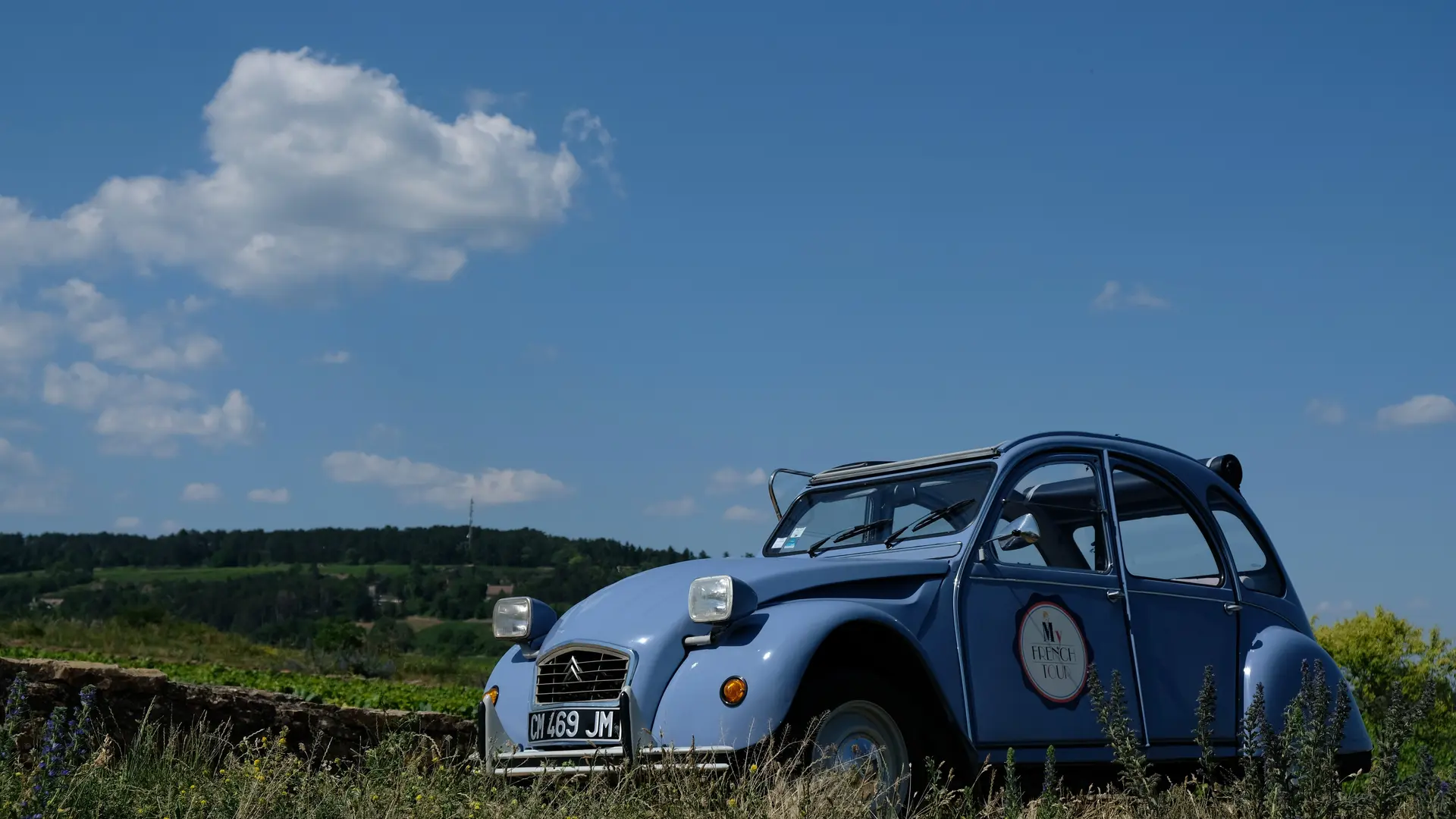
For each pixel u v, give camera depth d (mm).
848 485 6402
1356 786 6289
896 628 4895
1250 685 6309
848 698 4703
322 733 7191
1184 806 4781
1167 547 6363
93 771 4672
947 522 5691
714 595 4723
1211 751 5086
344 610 110750
